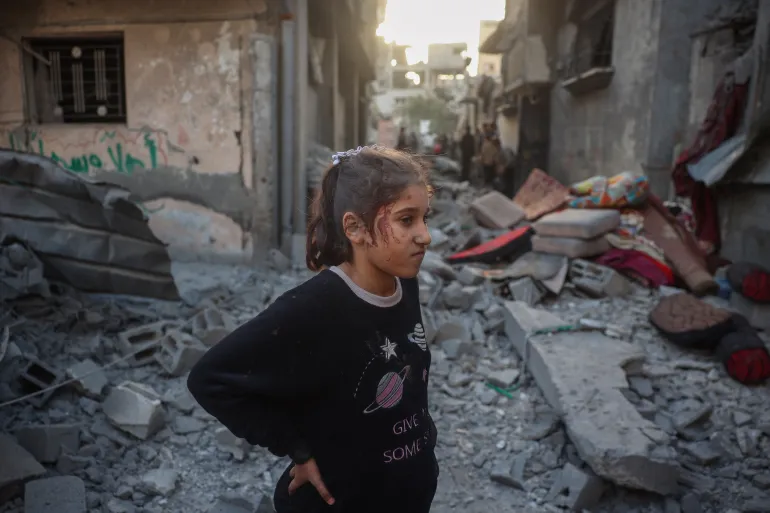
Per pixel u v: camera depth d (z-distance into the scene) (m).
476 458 3.26
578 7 12.20
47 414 3.16
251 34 6.65
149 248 4.50
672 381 4.05
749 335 4.21
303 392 1.26
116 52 7.03
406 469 1.35
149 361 3.88
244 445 3.14
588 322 4.44
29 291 3.96
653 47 8.65
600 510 2.85
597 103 11.30
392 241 1.24
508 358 4.47
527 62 14.09
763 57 5.25
